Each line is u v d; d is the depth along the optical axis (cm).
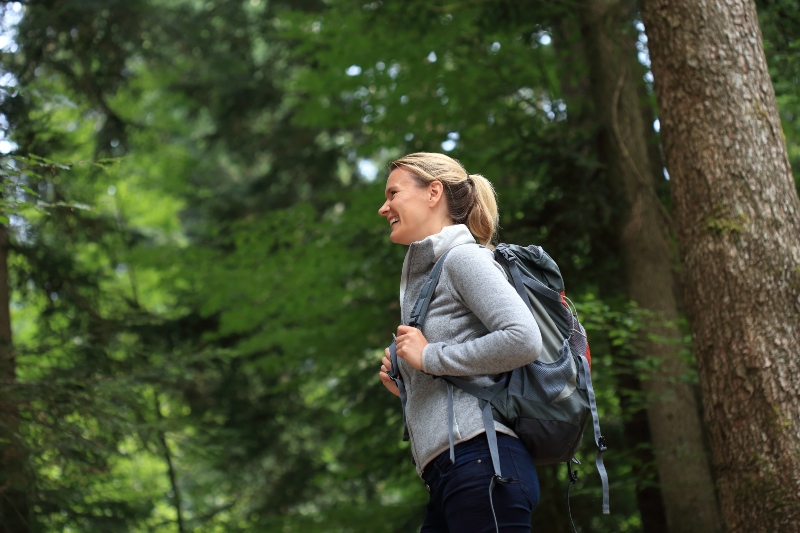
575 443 203
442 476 200
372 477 1112
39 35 852
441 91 793
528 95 838
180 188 1302
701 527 616
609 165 688
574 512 773
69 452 588
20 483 582
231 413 1129
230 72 1188
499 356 193
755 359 355
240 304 927
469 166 755
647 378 600
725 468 361
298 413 1158
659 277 646
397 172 232
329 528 857
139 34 990
